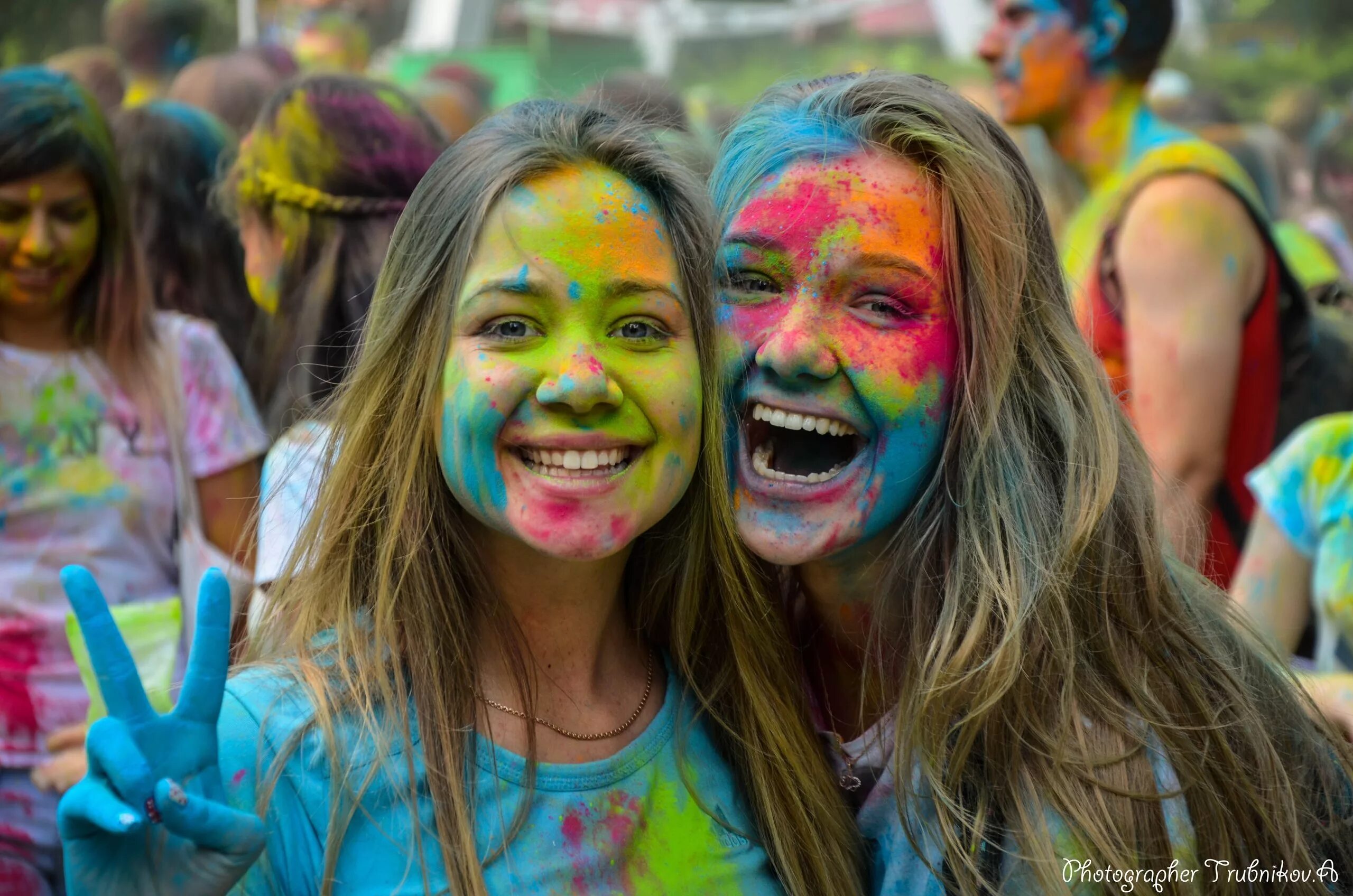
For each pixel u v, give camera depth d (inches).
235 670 56.0
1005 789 57.2
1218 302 97.3
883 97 60.2
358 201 83.6
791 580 67.6
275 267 85.6
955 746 57.9
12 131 81.2
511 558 54.8
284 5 184.5
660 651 61.6
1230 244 98.0
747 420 59.5
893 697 63.2
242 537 71.9
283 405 85.0
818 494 58.4
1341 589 82.4
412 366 54.2
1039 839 55.4
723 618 60.4
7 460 83.7
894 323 57.9
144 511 86.5
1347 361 105.7
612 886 51.9
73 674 84.1
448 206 53.2
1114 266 102.0
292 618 57.6
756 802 58.4
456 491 52.1
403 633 54.2
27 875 82.6
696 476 57.9
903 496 59.4
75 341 86.7
